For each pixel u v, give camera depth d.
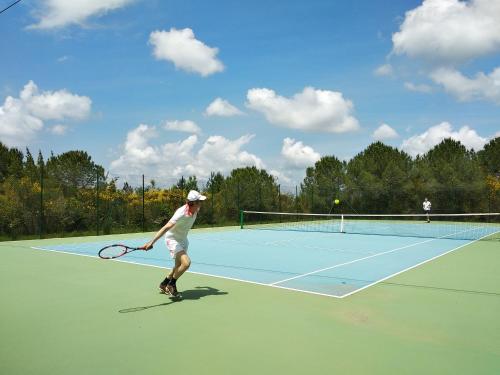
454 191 30.14
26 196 17.12
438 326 5.11
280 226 25.09
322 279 8.00
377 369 3.85
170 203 22.59
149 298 6.45
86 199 19.30
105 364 3.93
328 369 3.84
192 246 13.98
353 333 4.84
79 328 4.98
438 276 8.42
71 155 23.20
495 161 34.06
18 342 4.50
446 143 36.62
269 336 4.72
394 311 5.75
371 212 32.03
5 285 7.40
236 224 25.88
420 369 3.85
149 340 4.57
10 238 16.28
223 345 4.43
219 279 7.97
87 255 11.36
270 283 7.60
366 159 32.97
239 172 32.41
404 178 31.48
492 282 7.82
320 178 32.84
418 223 28.66
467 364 3.97
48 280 7.86
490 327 5.07
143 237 17.05
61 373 3.72
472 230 22.39
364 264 9.95
